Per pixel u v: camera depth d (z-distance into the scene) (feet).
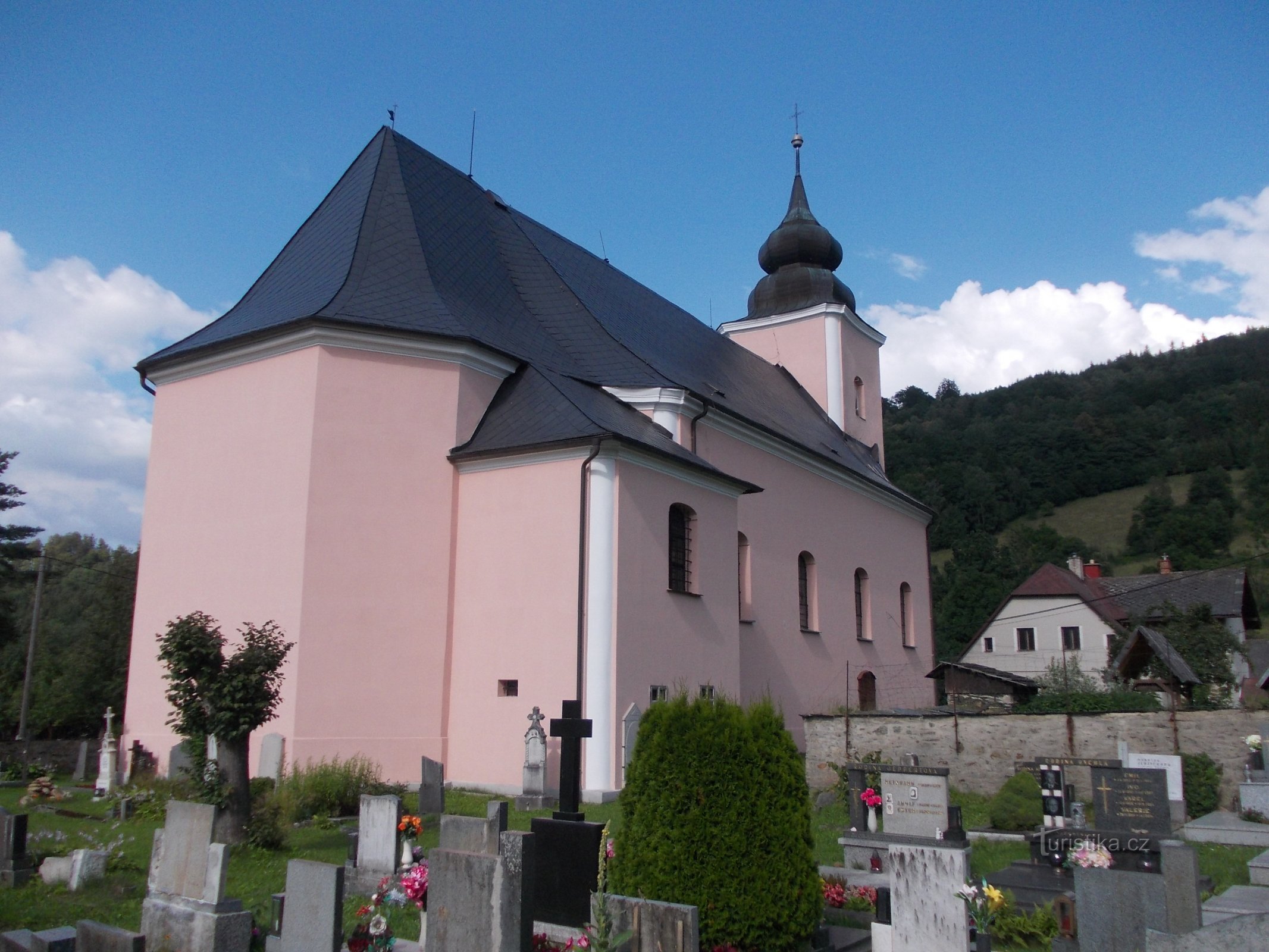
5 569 112.88
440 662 61.57
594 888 28.30
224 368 65.87
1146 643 95.14
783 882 25.61
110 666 105.60
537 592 60.18
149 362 67.82
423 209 75.72
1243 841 46.34
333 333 61.82
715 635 68.49
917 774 42.39
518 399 66.64
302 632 58.18
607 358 78.33
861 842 41.93
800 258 128.36
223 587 62.18
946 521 274.98
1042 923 29.45
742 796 25.89
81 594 185.06
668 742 26.68
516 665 59.88
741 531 84.33
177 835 27.43
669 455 64.28
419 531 62.23
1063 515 295.69
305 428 61.00
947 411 400.06
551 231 93.56
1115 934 23.75
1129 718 58.03
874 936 25.88
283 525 60.49
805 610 95.66
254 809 42.83
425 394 63.82
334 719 57.93
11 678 127.85
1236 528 256.32
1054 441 315.99
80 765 71.46
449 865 24.32
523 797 52.26
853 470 104.53
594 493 60.13
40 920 29.99
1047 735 59.88
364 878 35.35
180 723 42.22
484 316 72.43
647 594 62.13
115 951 24.14
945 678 114.11
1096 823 42.16
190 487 65.41
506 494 62.49
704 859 25.52
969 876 25.88
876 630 108.99
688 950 22.48
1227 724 55.77
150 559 66.13
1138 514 263.70
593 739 57.00
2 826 35.32
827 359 121.70
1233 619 148.05
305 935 25.43
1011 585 211.20
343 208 74.49
